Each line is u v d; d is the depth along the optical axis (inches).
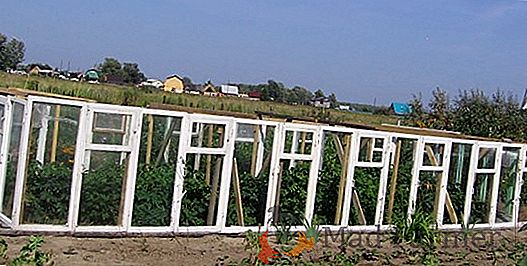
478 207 532.1
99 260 337.1
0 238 351.6
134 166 390.3
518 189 552.1
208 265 347.6
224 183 419.5
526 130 756.6
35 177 371.6
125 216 390.9
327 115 893.2
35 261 313.1
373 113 1160.8
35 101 364.5
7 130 378.6
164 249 374.0
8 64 2005.4
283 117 505.0
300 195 450.9
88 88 1032.8
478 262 414.0
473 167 519.5
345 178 462.3
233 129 419.2
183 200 418.6
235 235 423.5
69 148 376.8
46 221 376.2
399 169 490.0
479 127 747.4
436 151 502.0
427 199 502.6
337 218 463.8
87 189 381.4
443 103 791.7
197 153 410.6
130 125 388.2
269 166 435.5
